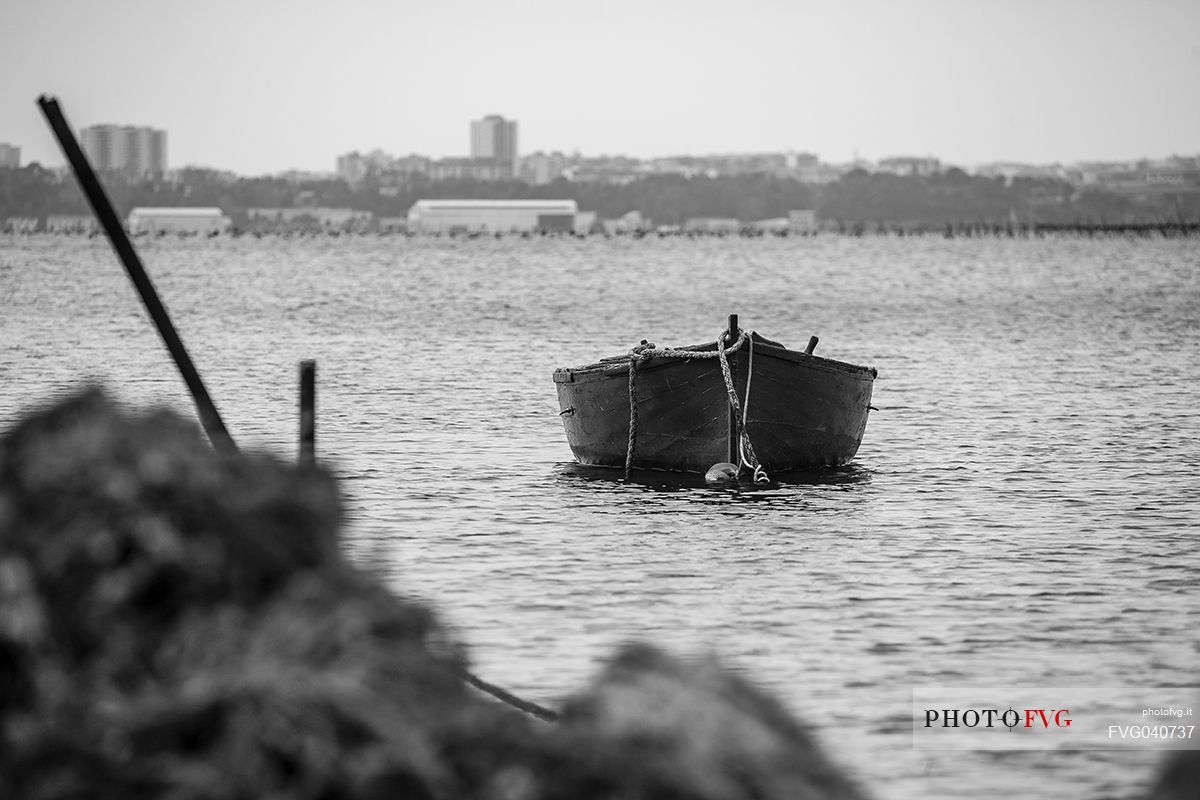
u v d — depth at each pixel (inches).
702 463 2598.4
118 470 565.9
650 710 559.5
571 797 532.4
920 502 2338.8
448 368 4510.3
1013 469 2662.4
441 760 537.6
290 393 3801.7
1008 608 1630.2
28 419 596.7
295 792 511.8
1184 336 5915.4
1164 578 1776.6
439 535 2046.0
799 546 1987.0
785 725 583.5
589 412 2674.7
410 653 568.4
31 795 514.3
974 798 1074.1
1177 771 634.2
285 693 524.4
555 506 2290.8
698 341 5866.1
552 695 1294.3
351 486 2454.5
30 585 546.6
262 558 575.5
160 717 520.7
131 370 4355.3
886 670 1393.9
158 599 554.6
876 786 1099.9
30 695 537.6
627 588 1727.4
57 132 1103.6
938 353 5265.8
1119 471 2628.0
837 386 2637.8
